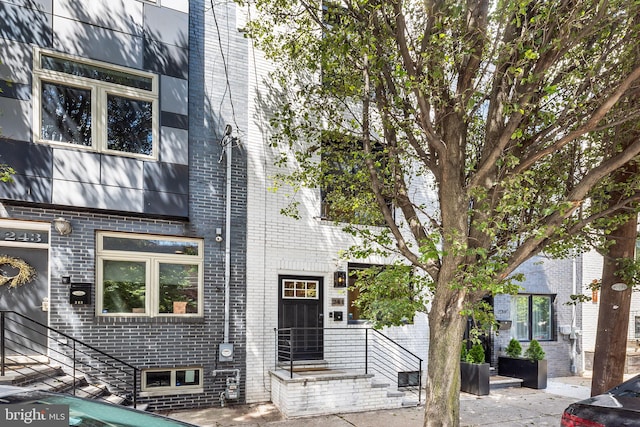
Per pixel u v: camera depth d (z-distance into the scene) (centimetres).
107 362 677
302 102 844
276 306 816
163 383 724
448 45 485
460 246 417
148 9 744
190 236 761
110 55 710
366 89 574
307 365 821
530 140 541
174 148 747
